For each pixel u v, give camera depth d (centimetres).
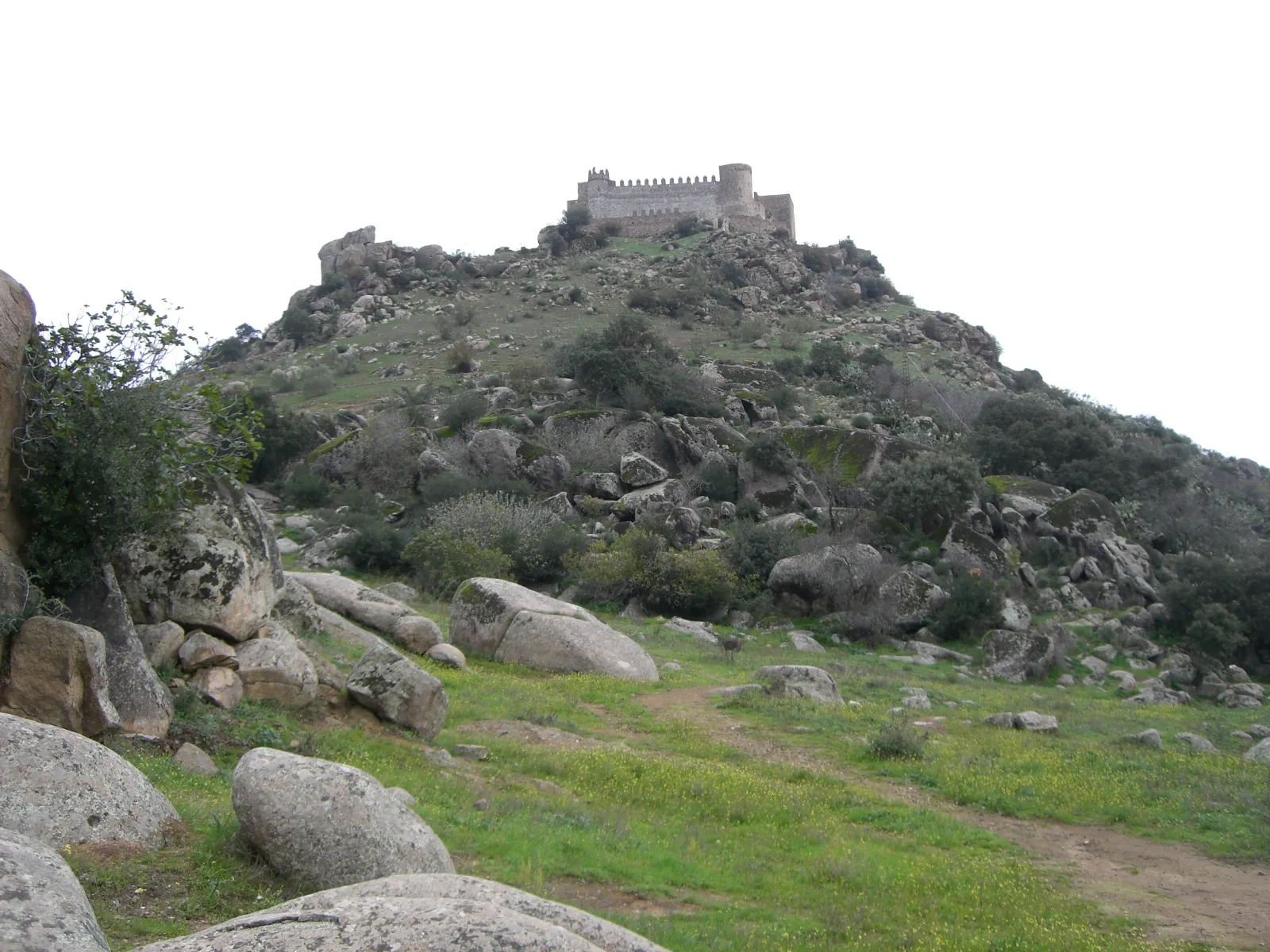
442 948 448
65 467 1265
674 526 4172
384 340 8856
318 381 7275
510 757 1501
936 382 7894
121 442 1322
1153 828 1425
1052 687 3164
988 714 2217
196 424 1511
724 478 4966
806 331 9112
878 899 1059
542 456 4934
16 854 565
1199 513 5678
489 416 5478
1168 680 3325
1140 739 1939
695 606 3725
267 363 8888
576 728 1767
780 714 1983
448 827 1067
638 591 3728
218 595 1434
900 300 11131
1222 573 3931
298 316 9681
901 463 4875
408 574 3934
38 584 1239
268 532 1827
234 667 1409
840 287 10750
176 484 1441
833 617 3659
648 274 10475
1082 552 4525
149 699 1214
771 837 1254
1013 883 1147
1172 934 1020
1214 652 3609
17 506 1249
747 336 8719
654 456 5303
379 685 1498
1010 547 4450
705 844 1191
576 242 11675
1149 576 4434
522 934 457
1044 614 3919
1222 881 1215
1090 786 1592
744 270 10556
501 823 1128
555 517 4228
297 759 842
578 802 1302
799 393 7062
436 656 2206
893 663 3219
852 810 1414
